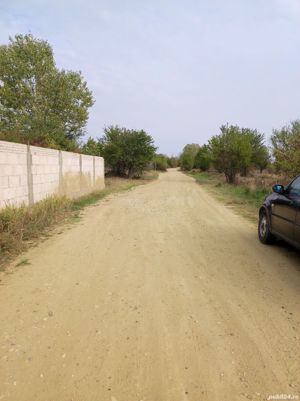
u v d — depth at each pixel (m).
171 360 2.90
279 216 6.16
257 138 34.44
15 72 27.33
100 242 7.04
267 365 2.84
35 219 8.53
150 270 5.25
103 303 4.02
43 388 2.54
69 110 28.36
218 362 2.87
